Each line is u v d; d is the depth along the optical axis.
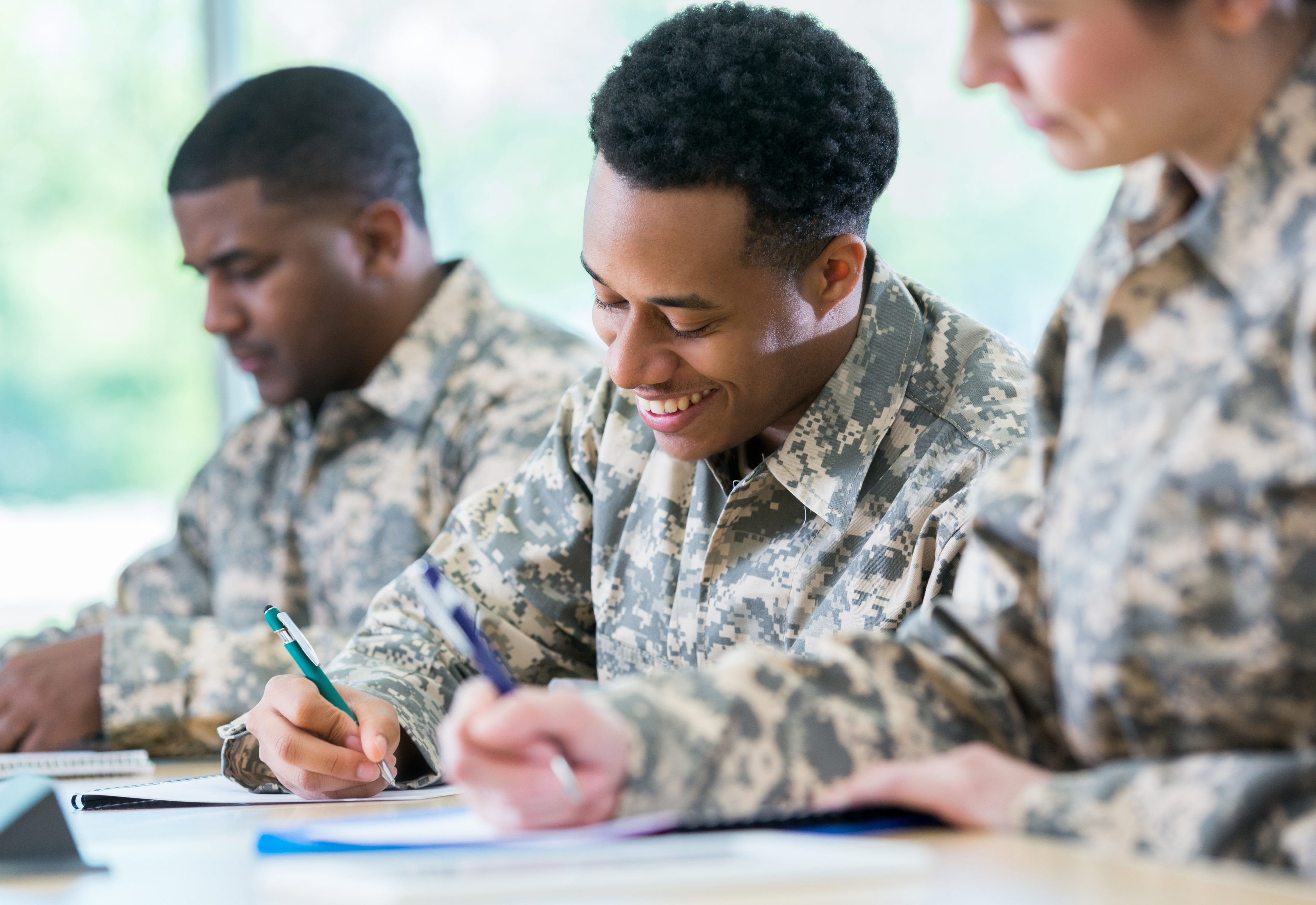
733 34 1.62
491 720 0.98
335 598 2.87
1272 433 1.00
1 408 4.50
